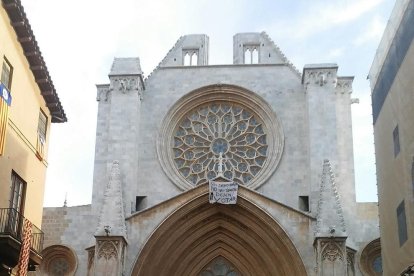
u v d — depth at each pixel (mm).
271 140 42188
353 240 39750
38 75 30281
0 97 24453
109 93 44562
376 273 39344
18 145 27781
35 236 29625
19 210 28266
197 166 42219
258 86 43250
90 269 37875
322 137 40219
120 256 35812
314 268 35875
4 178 25969
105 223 36594
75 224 42688
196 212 38375
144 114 43156
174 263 38562
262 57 44812
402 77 25078
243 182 41469
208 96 43438
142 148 42375
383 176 28922
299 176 40969
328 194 36688
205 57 45656
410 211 24266
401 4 25031
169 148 42594
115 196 37656
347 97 43094
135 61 42938
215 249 39750
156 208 37688
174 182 41344
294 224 36844
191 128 43125
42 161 31703
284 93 43000
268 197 37750
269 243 37562
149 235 37062
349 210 40281
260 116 42875
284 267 37000
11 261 26359
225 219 38969
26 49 28484
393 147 27000
